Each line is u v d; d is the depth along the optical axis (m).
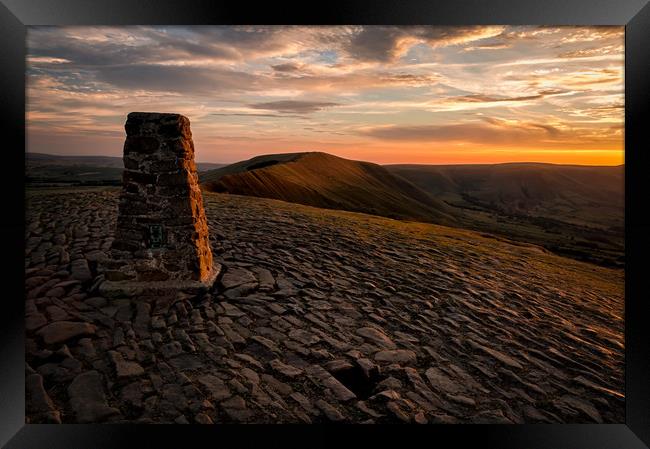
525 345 6.92
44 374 4.96
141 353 5.51
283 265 9.68
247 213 16.88
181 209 7.20
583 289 11.62
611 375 6.18
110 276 7.08
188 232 7.26
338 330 6.71
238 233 12.58
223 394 4.89
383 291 8.76
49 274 7.47
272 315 6.95
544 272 13.40
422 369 5.86
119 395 4.74
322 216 19.19
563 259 17.86
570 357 6.65
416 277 10.06
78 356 5.32
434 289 9.28
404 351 6.25
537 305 9.12
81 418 4.39
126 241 7.11
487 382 5.71
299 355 5.84
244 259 9.82
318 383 5.27
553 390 5.71
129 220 7.11
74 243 9.37
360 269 10.20
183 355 5.56
